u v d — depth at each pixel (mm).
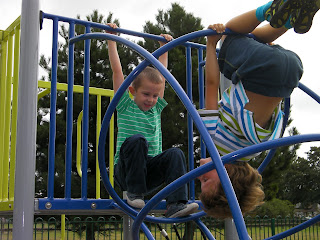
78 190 8312
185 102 1348
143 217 1581
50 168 2027
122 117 2311
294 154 10195
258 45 1697
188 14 10422
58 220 9164
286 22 1764
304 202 26547
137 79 2238
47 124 9391
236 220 1113
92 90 3402
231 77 1769
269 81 1628
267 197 10547
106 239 9625
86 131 2145
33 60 1918
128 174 2109
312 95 2207
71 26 2188
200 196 1767
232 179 1688
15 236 1767
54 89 2094
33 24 1953
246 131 1635
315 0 1507
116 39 1775
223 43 1849
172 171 2127
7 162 2332
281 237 2135
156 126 2406
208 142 1246
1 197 2340
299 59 1758
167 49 1716
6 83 2459
